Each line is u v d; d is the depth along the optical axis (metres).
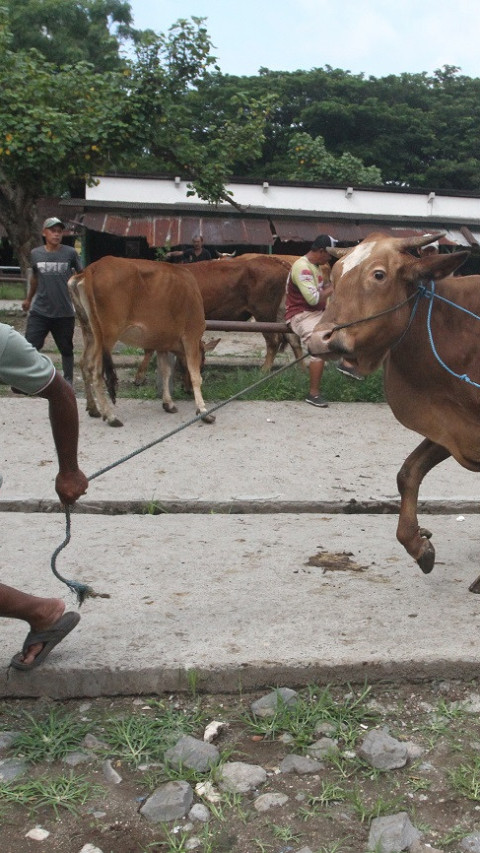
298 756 3.10
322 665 3.52
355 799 2.85
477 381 3.93
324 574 4.55
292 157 31.91
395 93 42.78
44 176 14.05
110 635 3.77
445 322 3.95
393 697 3.51
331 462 6.81
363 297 3.78
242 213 19.86
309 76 42.41
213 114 36.97
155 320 7.79
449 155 41.75
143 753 3.12
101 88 13.42
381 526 5.41
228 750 3.13
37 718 3.34
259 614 4.02
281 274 10.24
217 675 3.50
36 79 12.99
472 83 44.97
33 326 8.66
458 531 5.33
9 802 2.86
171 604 4.12
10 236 17.22
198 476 6.32
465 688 3.56
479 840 2.67
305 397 9.04
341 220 20.69
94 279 7.47
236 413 8.37
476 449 4.13
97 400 7.76
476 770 3.02
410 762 3.10
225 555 4.80
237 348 14.20
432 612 4.06
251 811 2.83
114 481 6.14
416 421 4.17
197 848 2.66
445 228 21.36
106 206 19.09
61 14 30.77
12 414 8.09
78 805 2.86
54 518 5.42
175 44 12.98
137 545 4.93
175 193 20.38
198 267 10.36
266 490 6.03
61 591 4.24
